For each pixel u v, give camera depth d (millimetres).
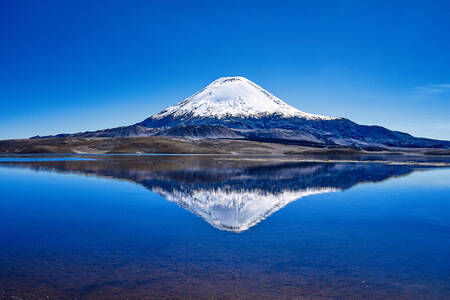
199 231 11195
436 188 23328
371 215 13938
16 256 8648
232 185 24578
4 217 13688
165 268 7770
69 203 17000
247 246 9492
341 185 24922
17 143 174500
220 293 6480
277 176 32031
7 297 6297
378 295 6449
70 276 7309
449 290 6703
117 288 6707
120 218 13359
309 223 12422
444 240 10273
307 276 7340
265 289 6668
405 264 8133
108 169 41219
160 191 21344
